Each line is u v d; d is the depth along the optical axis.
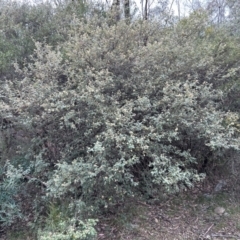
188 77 3.94
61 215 3.12
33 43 5.54
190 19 5.09
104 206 3.45
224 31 5.34
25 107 3.75
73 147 3.71
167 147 3.49
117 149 3.28
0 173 3.71
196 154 4.09
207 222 3.70
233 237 3.42
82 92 3.65
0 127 4.10
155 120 3.46
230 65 4.65
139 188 3.74
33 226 3.38
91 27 5.12
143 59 4.04
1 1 6.46
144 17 5.77
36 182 3.67
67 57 4.64
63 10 6.26
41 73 4.06
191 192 4.27
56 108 3.54
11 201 3.48
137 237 3.36
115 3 6.42
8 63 4.93
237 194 4.22
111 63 4.11
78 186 3.25
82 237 2.72
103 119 3.52
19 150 4.04
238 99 4.40
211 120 3.65
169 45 4.39
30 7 6.53
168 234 3.45
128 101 3.64
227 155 4.26
